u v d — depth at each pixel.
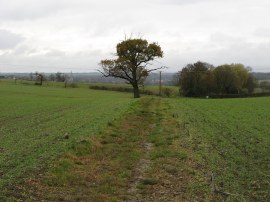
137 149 24.23
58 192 15.20
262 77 176.88
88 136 26.00
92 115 41.03
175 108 57.28
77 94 109.62
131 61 105.06
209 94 129.50
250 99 86.81
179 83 138.88
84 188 16.00
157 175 18.16
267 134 30.33
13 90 114.75
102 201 14.52
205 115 45.97
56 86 156.25
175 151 23.11
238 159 21.22
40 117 40.44
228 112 50.28
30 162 18.41
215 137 28.66
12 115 42.62
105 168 19.28
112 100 75.69
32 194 14.54
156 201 14.73
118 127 32.72
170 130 32.03
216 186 16.08
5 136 26.66
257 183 16.66
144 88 138.88
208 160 20.89
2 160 18.67
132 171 18.94
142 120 40.06
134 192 15.84
